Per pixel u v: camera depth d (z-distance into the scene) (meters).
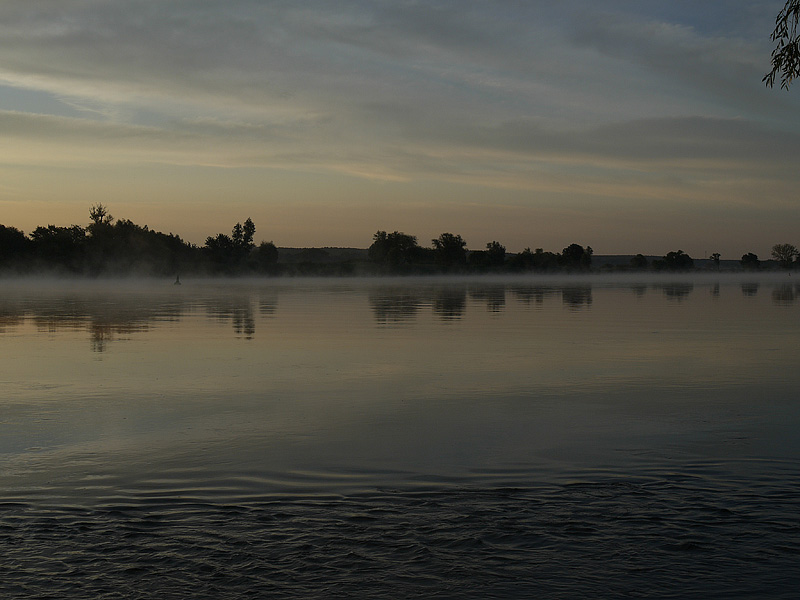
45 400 10.66
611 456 7.65
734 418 9.51
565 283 91.06
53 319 26.59
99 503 6.20
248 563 5.00
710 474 6.98
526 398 10.95
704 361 15.15
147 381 12.40
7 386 11.84
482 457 7.62
